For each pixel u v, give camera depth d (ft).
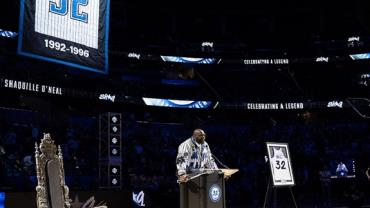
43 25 27.53
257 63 83.46
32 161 47.37
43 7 27.68
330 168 63.52
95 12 30.22
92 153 57.16
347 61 83.30
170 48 84.43
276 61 83.66
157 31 88.33
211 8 87.76
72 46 28.73
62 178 15.01
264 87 85.61
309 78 86.22
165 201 46.75
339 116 81.10
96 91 67.67
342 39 86.17
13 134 51.29
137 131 66.69
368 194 54.39
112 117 40.04
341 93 83.66
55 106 59.88
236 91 84.94
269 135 73.92
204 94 81.82
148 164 60.23
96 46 30.09
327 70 86.43
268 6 87.56
